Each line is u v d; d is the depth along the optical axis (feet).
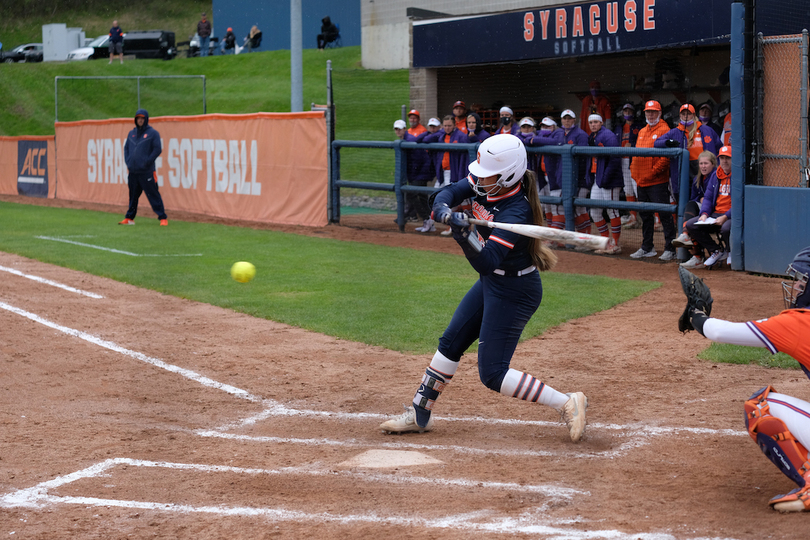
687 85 146.82
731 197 94.84
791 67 90.33
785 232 90.07
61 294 86.38
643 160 103.81
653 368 57.82
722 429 44.75
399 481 38.04
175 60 378.53
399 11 270.67
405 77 255.09
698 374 56.18
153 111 327.06
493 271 40.75
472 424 47.19
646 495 35.70
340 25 358.43
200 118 168.25
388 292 84.84
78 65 382.01
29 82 363.56
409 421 45.09
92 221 157.17
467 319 43.47
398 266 101.91
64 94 355.15
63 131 209.77
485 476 38.47
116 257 110.22
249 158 158.20
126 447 43.29
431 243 123.65
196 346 65.51
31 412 49.44
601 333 68.28
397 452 42.29
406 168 135.23
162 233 137.90
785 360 58.18
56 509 35.19
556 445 42.98
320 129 144.05
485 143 39.86
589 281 91.15
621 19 129.90
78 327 71.82
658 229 130.62
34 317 75.41
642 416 47.50
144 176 146.82
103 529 33.09
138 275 96.22
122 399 52.29
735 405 49.08
